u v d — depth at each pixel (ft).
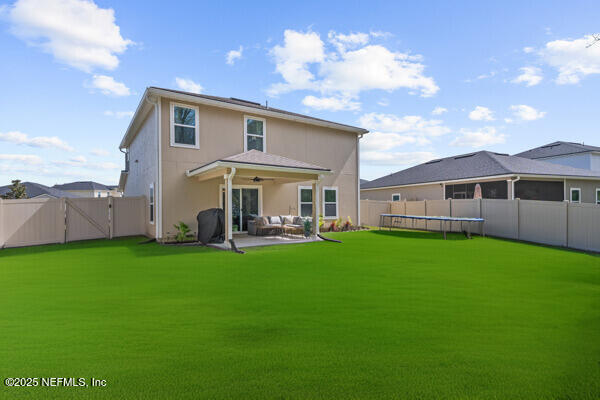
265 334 11.19
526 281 19.12
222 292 16.72
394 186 80.12
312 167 39.68
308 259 26.71
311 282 18.88
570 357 9.46
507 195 56.13
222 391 7.71
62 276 20.65
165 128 38.34
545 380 8.21
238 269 22.70
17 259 27.37
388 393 7.63
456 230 49.11
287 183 49.65
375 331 11.44
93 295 16.24
